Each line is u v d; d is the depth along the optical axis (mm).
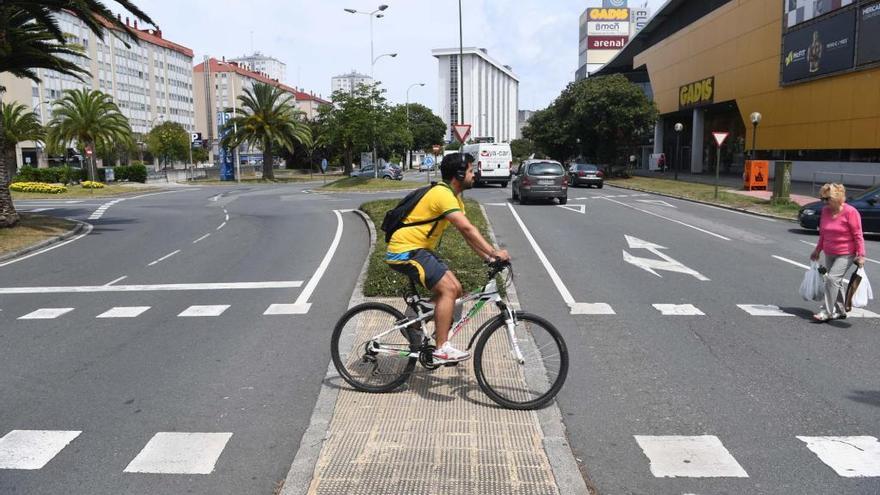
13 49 19016
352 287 9891
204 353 6648
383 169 54875
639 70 77812
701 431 4645
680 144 63688
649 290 9422
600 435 4594
